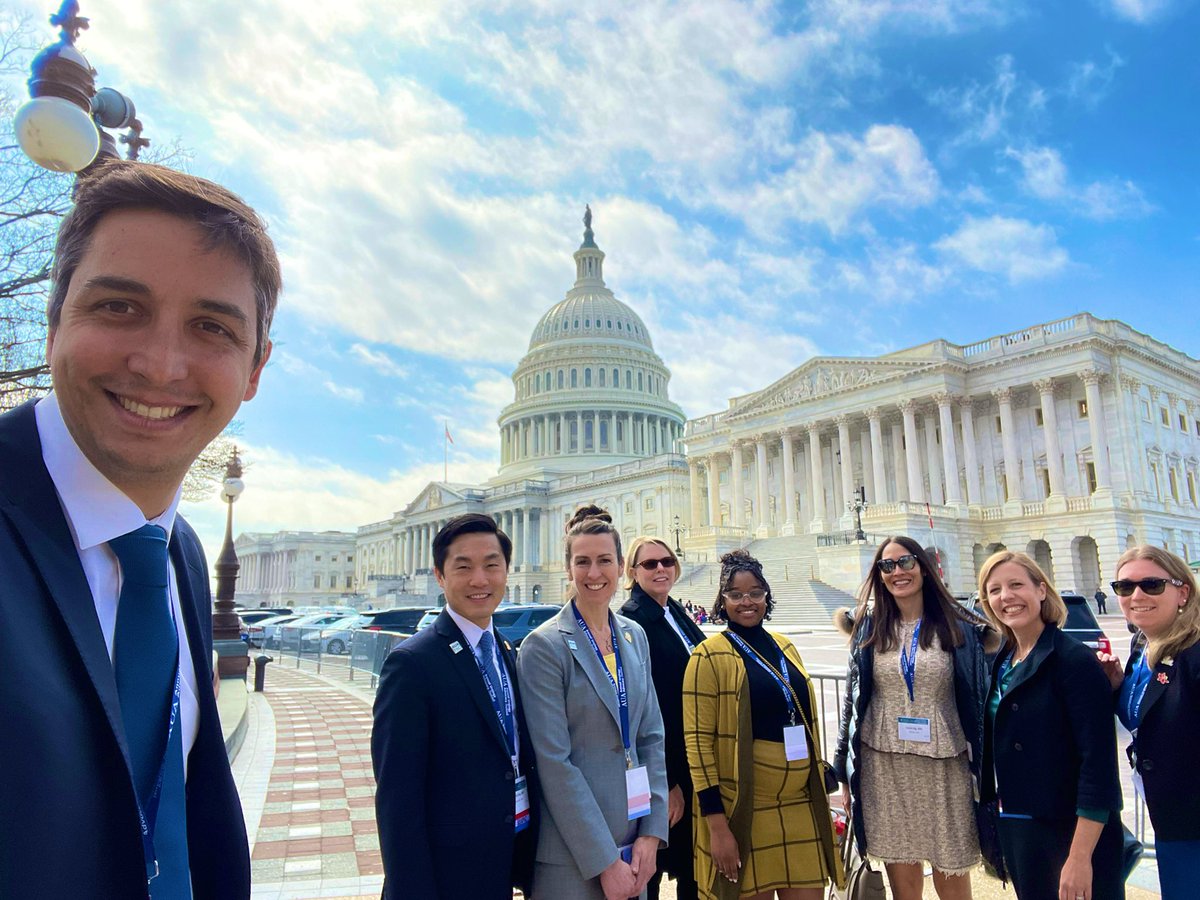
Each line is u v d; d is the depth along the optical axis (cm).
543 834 515
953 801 629
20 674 165
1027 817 577
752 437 7625
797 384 7338
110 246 212
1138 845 587
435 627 527
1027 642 609
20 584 181
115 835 178
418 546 12850
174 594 257
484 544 542
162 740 220
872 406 6638
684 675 642
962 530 5978
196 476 2545
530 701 537
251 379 258
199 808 257
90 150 720
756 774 610
